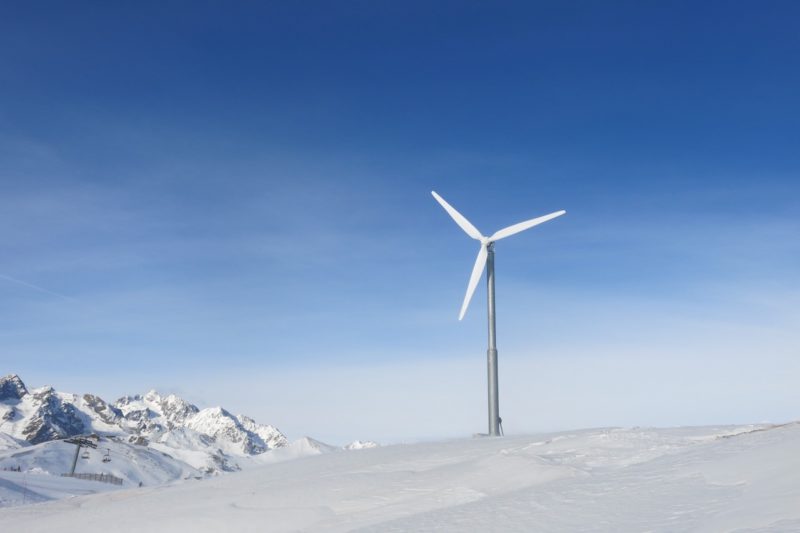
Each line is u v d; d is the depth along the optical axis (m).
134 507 32.44
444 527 18.16
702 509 14.45
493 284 58.97
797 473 15.00
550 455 27.81
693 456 21.81
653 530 13.62
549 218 61.31
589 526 15.22
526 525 16.58
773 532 11.24
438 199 62.84
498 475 25.56
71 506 39.03
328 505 26.20
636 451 26.45
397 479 28.59
